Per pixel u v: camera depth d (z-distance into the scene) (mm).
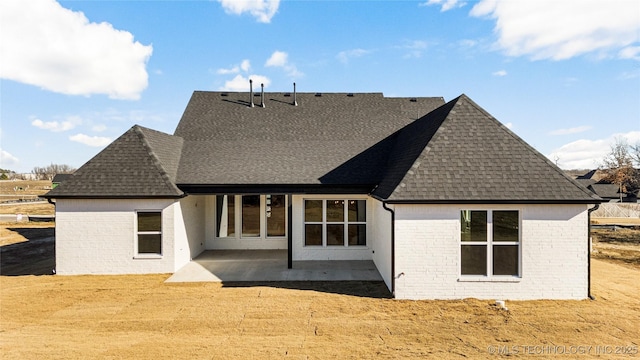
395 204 9797
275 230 16516
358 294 10320
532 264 9719
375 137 16703
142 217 12531
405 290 9859
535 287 9711
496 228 9875
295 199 14523
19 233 22500
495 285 9742
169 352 6730
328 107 18891
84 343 7152
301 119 17922
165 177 12711
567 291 9695
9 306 9398
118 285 11133
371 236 14562
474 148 10672
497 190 9727
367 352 6773
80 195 12023
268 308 9203
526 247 9719
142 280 11648
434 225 9820
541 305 9312
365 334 7645
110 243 12352
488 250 9859
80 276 12141
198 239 15383
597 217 39344
